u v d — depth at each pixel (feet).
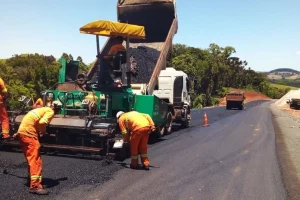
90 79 41.60
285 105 204.74
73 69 39.45
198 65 226.99
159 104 42.52
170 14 54.34
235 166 30.35
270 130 61.41
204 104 192.44
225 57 297.53
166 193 21.59
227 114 106.32
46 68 82.33
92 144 31.32
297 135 56.65
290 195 22.62
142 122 27.20
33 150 20.70
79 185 22.20
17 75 79.61
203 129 58.44
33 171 20.45
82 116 31.40
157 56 50.52
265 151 38.70
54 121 30.32
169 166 29.12
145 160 27.73
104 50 40.60
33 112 21.17
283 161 33.60
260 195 22.26
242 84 377.09
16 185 21.48
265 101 311.06
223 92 258.57
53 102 33.55
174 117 53.26
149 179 24.62
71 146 30.07
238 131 57.36
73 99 33.53
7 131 28.12
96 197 20.02
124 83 36.11
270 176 27.37
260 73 433.07
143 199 20.15
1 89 27.66
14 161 27.73
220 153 36.19
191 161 31.53
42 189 20.33
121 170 26.86
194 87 60.85
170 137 46.88
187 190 22.48
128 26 34.88
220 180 25.43
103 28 33.50
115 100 35.35
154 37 55.98
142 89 41.83
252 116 100.01
